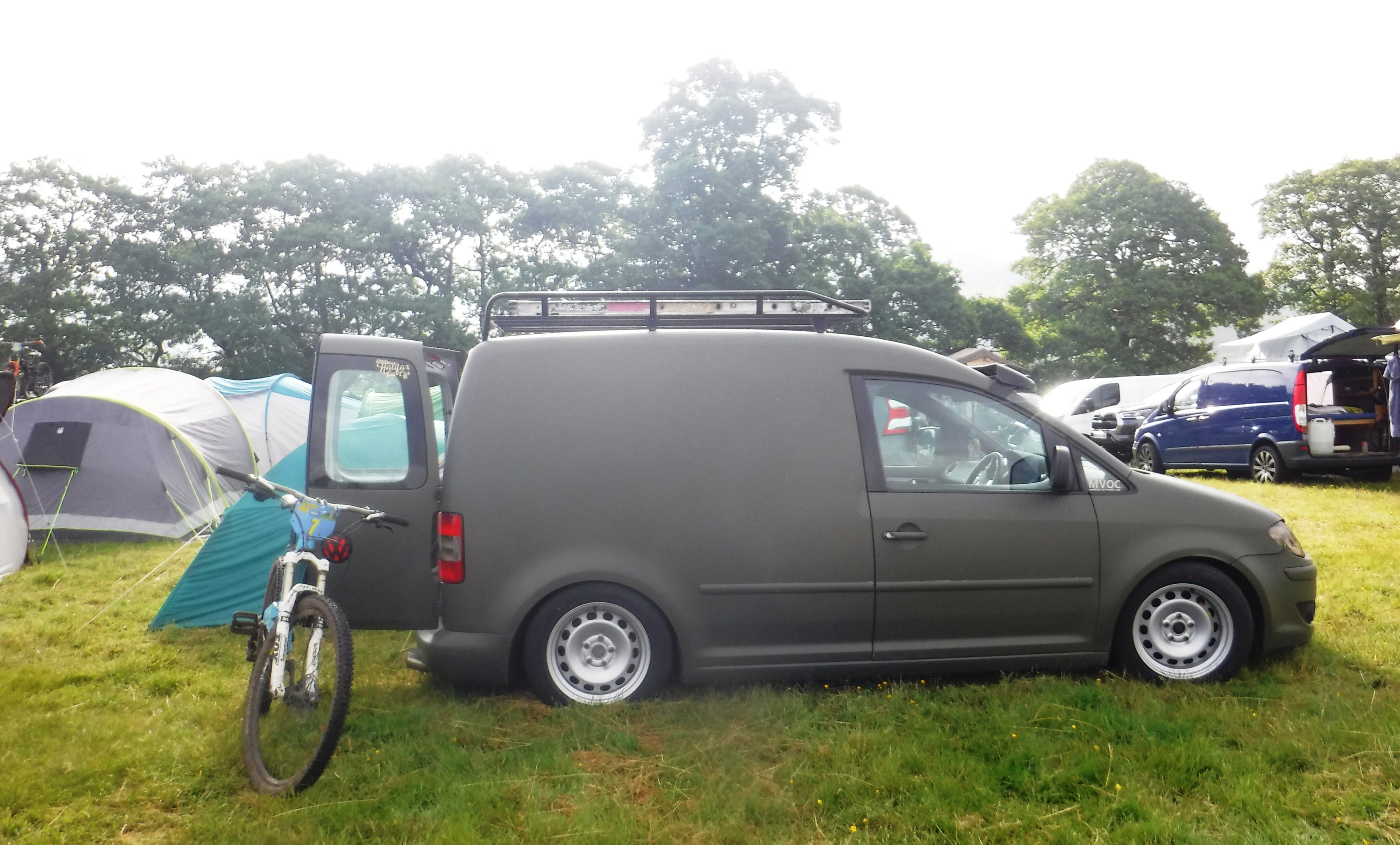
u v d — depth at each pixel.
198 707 4.86
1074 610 4.81
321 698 3.82
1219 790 3.50
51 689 5.38
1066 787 3.62
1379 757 3.76
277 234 40.34
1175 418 15.33
